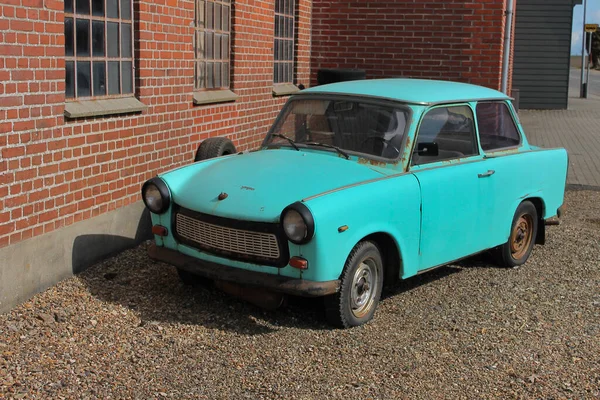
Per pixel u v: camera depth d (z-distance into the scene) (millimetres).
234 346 4816
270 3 10219
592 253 7586
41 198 5535
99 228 6324
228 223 5039
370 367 4590
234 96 9062
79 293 5609
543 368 4695
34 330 4883
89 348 4676
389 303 5809
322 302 5406
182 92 7746
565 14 27547
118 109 6441
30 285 5418
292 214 4703
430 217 5617
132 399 4039
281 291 4852
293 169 5414
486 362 4758
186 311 5410
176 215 5453
